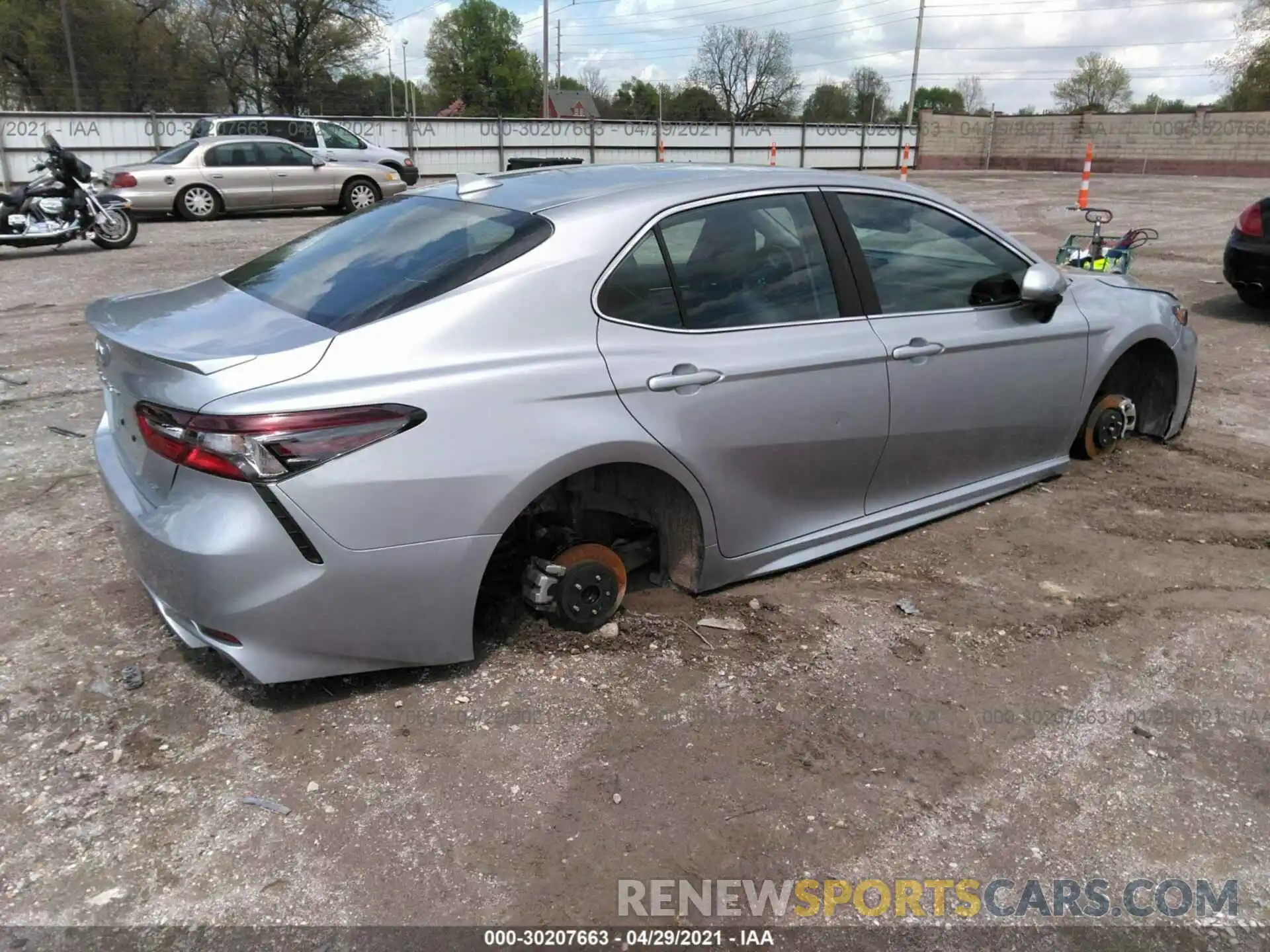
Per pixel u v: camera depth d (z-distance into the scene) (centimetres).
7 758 269
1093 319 452
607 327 303
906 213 390
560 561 321
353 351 266
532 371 285
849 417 360
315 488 255
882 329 369
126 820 247
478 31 7775
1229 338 803
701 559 344
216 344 274
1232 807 259
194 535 258
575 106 5841
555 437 287
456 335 278
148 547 271
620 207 316
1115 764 276
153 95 4928
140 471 287
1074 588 380
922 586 379
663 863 237
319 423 254
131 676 305
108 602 355
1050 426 448
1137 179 3192
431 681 307
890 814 255
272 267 342
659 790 262
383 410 262
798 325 347
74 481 473
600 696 302
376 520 264
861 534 390
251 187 1730
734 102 6731
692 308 324
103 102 4816
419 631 285
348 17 4988
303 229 1573
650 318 314
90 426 555
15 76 4744
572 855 239
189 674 310
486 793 259
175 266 1153
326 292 301
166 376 266
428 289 285
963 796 262
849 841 246
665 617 347
